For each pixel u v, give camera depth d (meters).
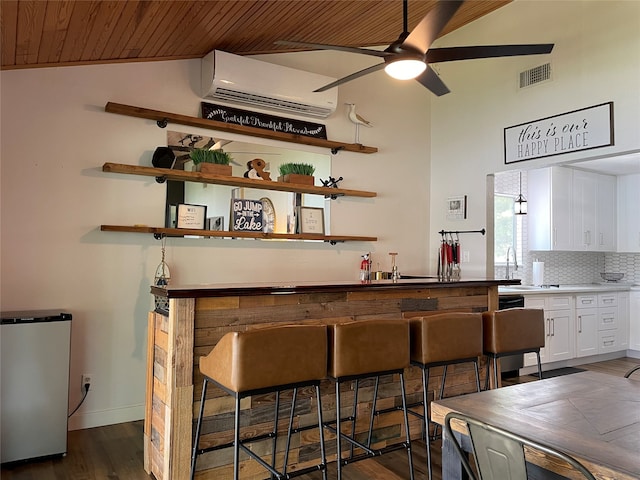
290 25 3.60
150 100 3.71
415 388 3.14
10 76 3.19
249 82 3.92
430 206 5.43
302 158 4.49
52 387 2.86
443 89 3.29
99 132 3.50
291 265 4.38
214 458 2.43
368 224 4.92
